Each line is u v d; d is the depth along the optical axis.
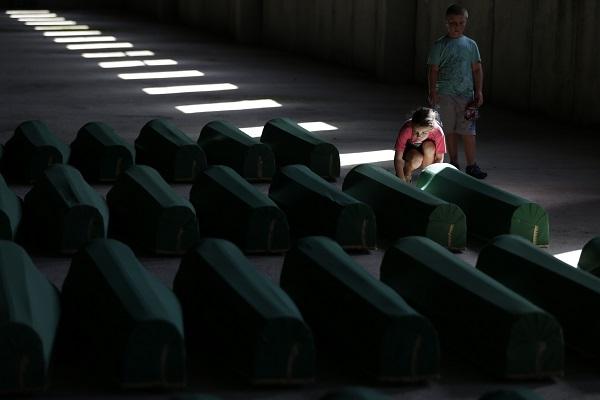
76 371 16.27
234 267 17.62
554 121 39.78
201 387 15.88
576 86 38.62
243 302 16.42
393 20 49.16
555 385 16.42
